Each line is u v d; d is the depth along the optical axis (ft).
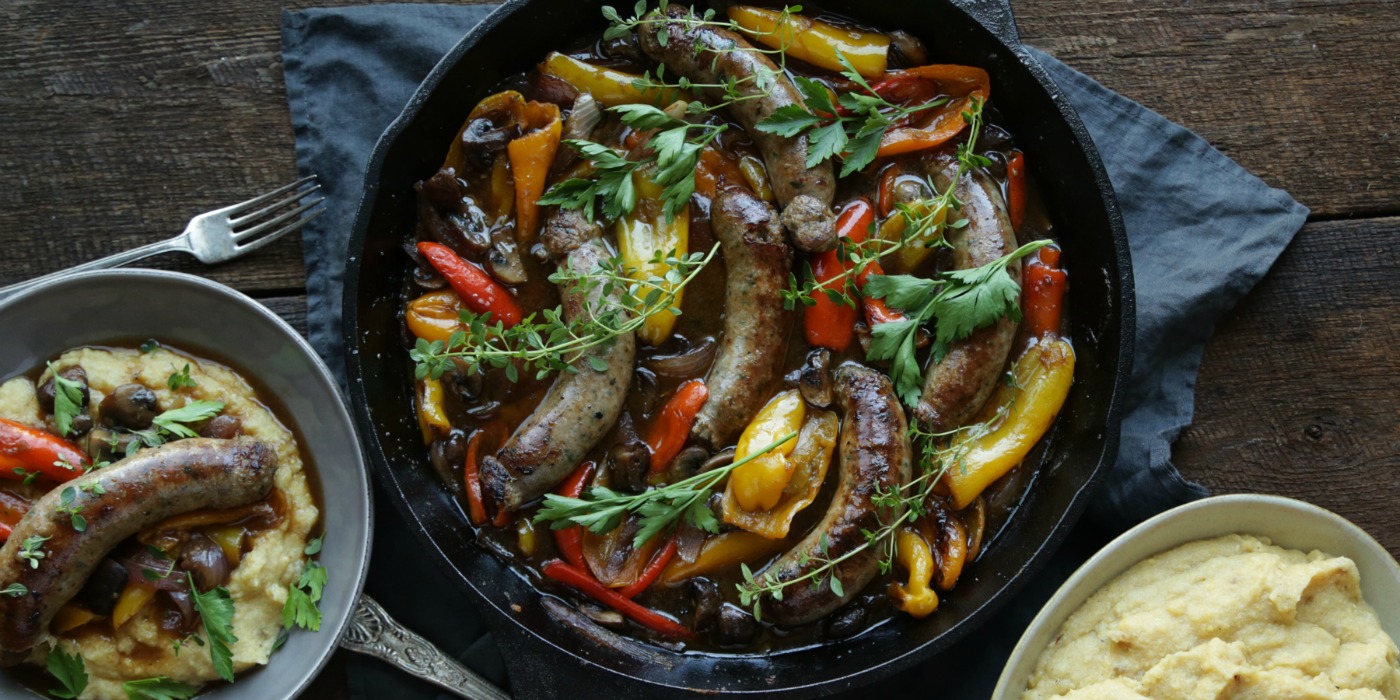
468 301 2.56
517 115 2.57
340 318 2.68
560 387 2.48
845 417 2.48
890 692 2.65
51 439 2.50
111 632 2.47
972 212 2.51
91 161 2.70
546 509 2.44
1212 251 2.69
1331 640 2.40
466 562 2.53
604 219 2.55
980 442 2.51
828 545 2.39
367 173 2.45
